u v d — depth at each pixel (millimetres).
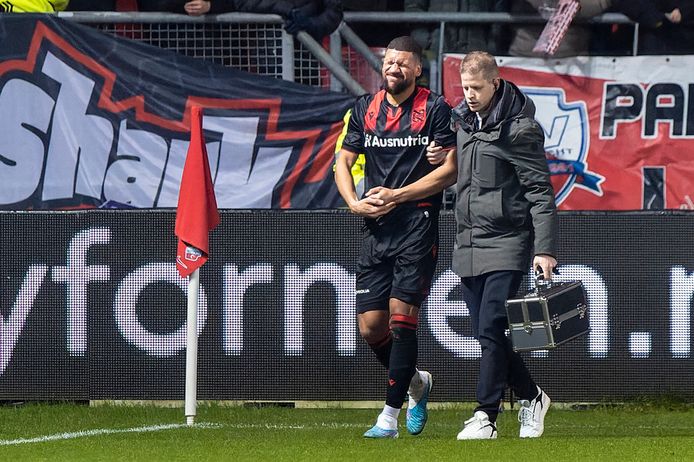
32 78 30953
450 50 32156
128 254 25266
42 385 25484
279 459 15633
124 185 30984
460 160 18938
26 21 30922
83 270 25375
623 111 31688
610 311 24844
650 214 24766
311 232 25047
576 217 24875
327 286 25031
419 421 20234
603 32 31828
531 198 18484
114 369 25328
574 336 18219
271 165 31047
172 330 25234
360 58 32469
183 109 31125
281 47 32219
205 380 25219
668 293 24812
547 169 18547
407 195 19234
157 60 31109
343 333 25047
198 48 32219
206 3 31844
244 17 31938
